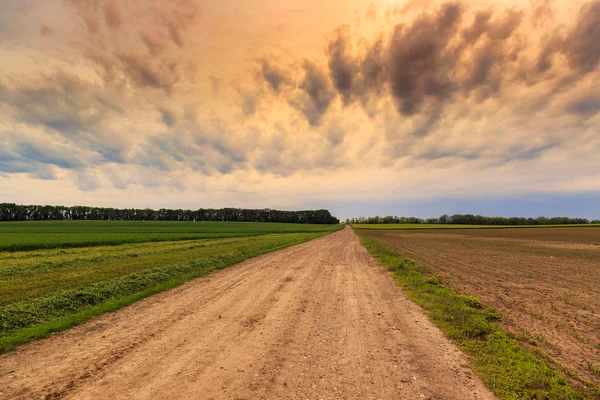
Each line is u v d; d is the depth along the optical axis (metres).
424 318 8.08
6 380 4.88
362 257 22.17
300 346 6.25
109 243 31.50
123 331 7.21
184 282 13.07
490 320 8.07
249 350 6.05
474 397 4.37
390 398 4.31
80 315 8.20
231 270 16.27
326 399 4.28
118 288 11.09
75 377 4.96
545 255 24.42
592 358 5.90
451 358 5.66
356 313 8.56
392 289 11.62
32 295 10.21
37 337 6.74
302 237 51.19
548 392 4.47
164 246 29.06
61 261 17.73
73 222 104.81
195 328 7.38
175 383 4.74
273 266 17.67
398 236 59.53
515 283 12.96
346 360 5.59
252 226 112.31
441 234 68.44
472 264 18.84
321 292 11.16
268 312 8.70
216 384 4.71
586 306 9.42
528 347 6.36
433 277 13.44
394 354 5.84
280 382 4.78
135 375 5.01
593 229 84.88
